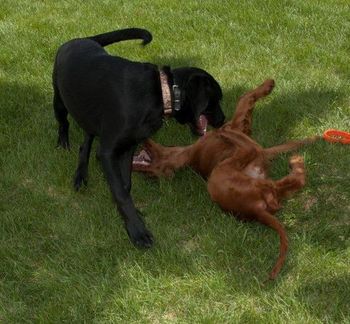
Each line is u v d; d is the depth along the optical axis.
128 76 4.95
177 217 5.18
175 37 8.34
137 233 4.88
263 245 4.78
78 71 5.23
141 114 4.88
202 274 4.55
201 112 5.07
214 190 4.96
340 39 8.01
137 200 5.52
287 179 5.05
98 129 5.20
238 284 4.44
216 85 5.41
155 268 4.64
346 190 5.35
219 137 5.39
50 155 6.04
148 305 4.37
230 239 4.80
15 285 4.64
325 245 4.77
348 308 4.20
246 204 4.82
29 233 5.12
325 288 4.38
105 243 4.94
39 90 7.29
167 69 5.02
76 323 4.25
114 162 4.99
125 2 9.54
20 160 6.01
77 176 5.65
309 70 7.38
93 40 5.88
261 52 7.82
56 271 4.70
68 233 5.07
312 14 8.70
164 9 9.16
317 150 5.84
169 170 5.64
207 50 7.94
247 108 5.75
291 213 5.15
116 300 4.36
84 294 4.44
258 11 8.88
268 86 5.89
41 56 8.03
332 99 6.71
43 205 5.45
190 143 6.20
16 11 9.52
